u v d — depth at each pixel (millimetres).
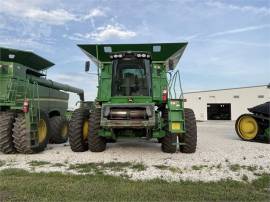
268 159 7797
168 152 8836
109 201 4293
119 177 5723
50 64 11695
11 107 8578
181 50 9648
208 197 4492
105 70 9328
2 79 9062
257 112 12547
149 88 8828
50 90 11625
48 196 4473
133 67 8945
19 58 9992
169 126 8484
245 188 5043
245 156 8234
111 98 8805
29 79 10109
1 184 5023
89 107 9945
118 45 9531
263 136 12289
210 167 6785
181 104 8680
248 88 42688
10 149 8523
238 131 13023
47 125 9586
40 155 8445
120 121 8156
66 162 7371
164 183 5297
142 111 8234
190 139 8656
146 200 4344
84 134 9336
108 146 10320
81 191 4707
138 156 8258
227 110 44094
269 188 5090
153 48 9625
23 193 4586
